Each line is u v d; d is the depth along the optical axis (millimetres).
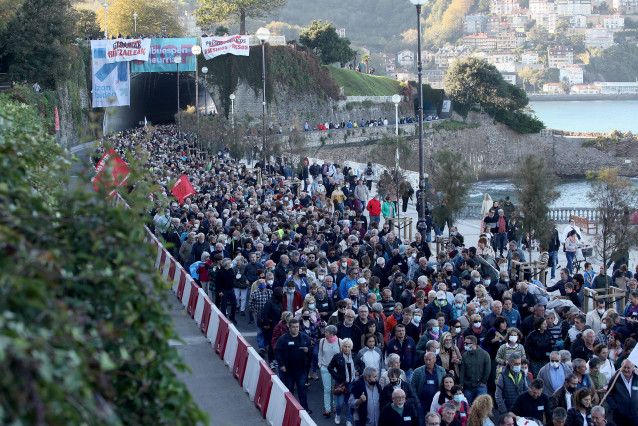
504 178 115875
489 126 116438
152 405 4703
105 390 3811
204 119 61000
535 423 10086
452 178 24906
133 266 4555
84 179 5055
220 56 90562
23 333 3236
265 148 48469
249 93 91062
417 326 13391
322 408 13273
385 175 33000
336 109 102562
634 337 12977
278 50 94375
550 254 24250
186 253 20594
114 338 4277
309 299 13562
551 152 118188
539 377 11641
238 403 13078
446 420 9883
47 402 3170
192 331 17578
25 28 60406
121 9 121875
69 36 65125
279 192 31797
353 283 15867
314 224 22703
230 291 17859
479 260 17969
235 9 110562
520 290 15242
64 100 69000
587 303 17250
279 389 11703
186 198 25766
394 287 16359
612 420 11305
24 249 3736
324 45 115562
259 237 20359
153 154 48219
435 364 11367
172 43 77125
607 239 20391
